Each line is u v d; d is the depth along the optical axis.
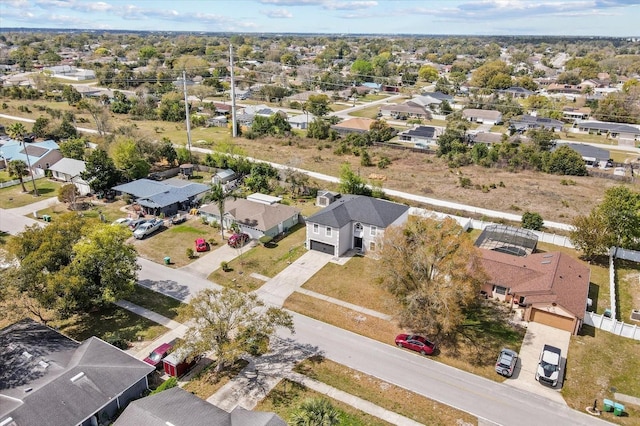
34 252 38.03
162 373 34.56
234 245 54.88
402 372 34.97
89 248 38.22
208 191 66.31
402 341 37.69
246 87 178.62
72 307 37.38
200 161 87.00
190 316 33.16
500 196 74.81
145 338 38.31
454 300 36.00
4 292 36.53
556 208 69.69
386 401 32.00
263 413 27.70
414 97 164.12
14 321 39.78
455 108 151.75
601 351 37.62
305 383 33.56
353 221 53.56
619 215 51.53
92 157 69.19
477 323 41.34
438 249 37.69
